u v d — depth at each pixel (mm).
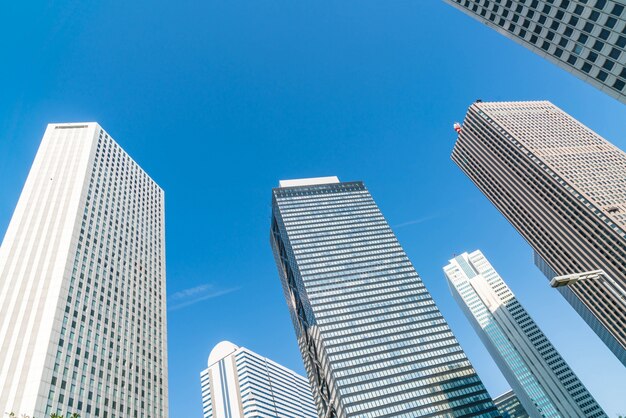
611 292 21188
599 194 166250
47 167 126875
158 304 127500
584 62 84312
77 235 107062
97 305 100438
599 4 77812
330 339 181250
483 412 161875
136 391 96750
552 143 199500
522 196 199500
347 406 158250
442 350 181125
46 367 77625
